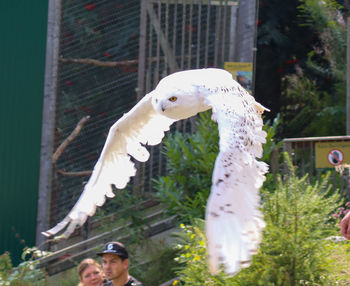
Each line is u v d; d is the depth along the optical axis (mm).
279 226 6102
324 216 6219
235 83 4500
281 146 9922
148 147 10469
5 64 10734
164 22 10750
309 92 14680
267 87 14719
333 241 6312
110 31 10664
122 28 10672
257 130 4238
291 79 14719
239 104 4230
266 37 14398
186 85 4402
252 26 10688
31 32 10727
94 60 10609
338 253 6207
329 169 9414
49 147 10320
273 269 6008
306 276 6004
